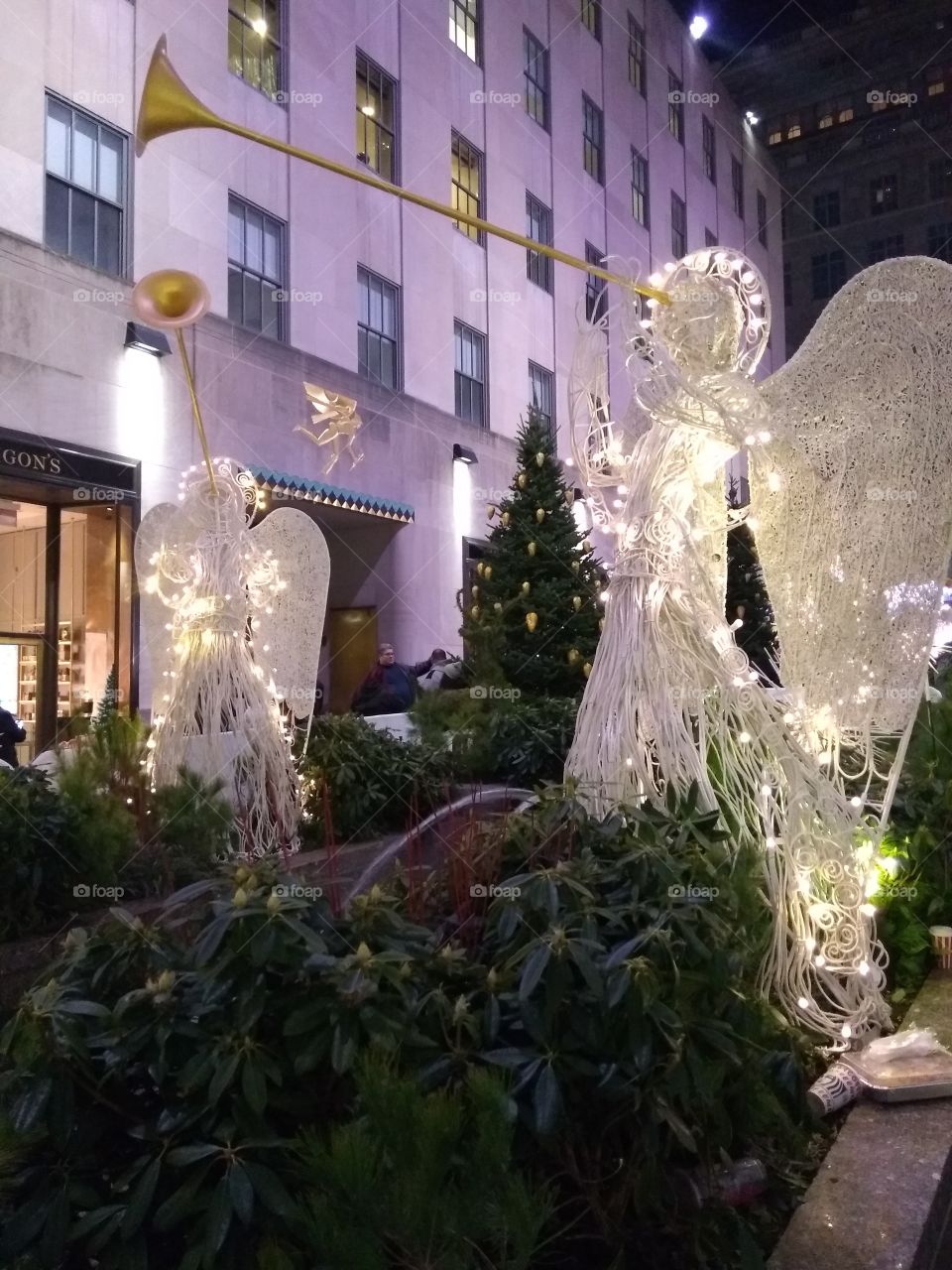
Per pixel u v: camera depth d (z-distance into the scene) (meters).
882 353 3.58
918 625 3.62
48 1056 2.01
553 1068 2.06
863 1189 2.68
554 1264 2.30
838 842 3.56
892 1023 3.68
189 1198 1.88
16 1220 1.97
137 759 5.14
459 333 18.52
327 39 15.18
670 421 3.63
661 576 3.68
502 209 19.59
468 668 7.64
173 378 12.11
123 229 11.83
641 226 25.16
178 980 2.10
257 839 5.45
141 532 6.70
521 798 4.23
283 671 6.78
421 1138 1.74
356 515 15.26
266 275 13.96
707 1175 2.33
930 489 3.53
